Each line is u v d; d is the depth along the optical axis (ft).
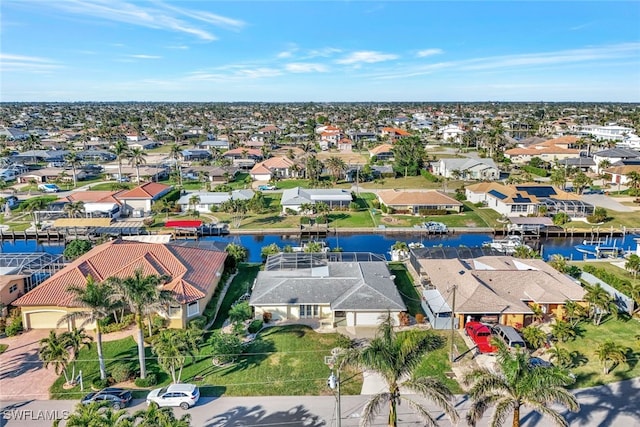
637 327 163.22
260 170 471.62
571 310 160.25
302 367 140.05
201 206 352.90
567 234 299.58
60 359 126.11
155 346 129.08
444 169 476.54
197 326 162.50
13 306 181.47
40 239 300.40
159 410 91.91
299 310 174.50
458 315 164.66
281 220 328.70
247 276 219.82
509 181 408.26
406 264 233.96
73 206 312.50
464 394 125.70
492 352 145.48
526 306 164.86
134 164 498.28
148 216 338.95
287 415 117.50
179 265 185.78
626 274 223.30
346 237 303.27
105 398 119.44
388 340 95.61
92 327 165.37
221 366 141.28
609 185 425.69
